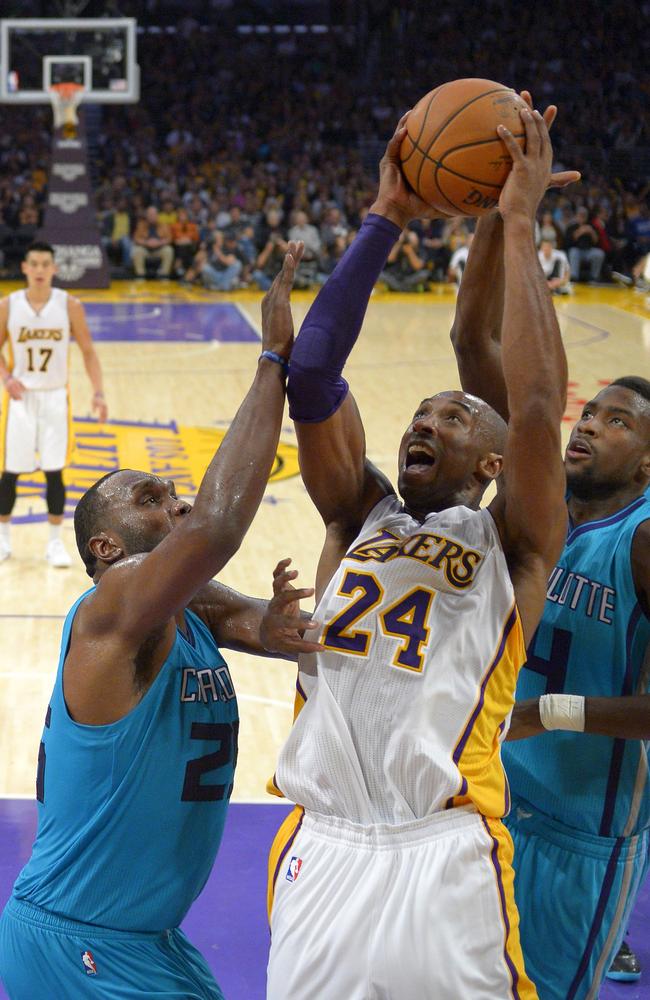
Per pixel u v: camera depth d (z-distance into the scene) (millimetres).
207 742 2178
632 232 20891
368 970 1862
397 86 25812
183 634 2213
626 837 2582
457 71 26078
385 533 2121
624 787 2555
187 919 3354
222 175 21891
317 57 26781
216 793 2205
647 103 25344
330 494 2158
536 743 2607
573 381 12102
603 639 2559
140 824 2105
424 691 1957
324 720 1991
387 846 1925
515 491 1988
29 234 20203
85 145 19141
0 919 2227
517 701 2479
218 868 3629
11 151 22656
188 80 25891
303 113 25094
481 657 1987
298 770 2020
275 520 7461
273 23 27125
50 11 25750
